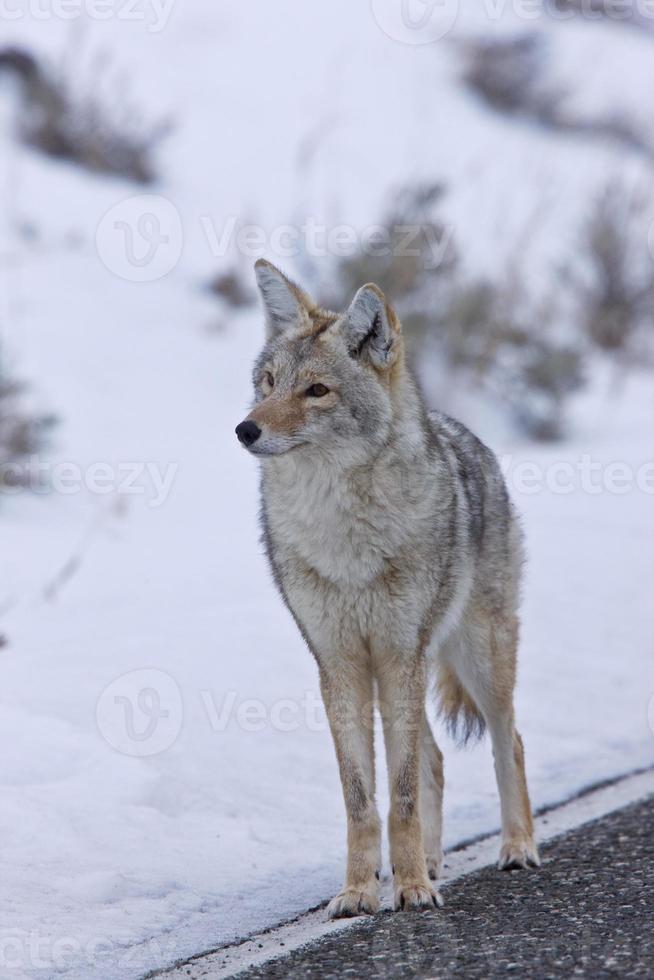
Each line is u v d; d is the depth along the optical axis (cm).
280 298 1004
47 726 1077
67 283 2698
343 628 901
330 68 4247
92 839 898
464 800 1090
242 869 891
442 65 4581
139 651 1308
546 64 4841
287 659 1333
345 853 939
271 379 942
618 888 830
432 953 711
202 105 3716
